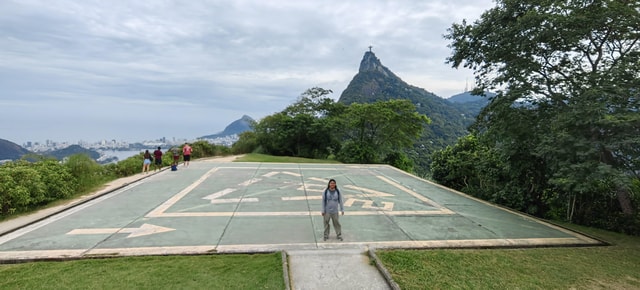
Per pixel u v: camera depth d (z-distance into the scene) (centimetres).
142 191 1202
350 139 3191
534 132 1018
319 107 3638
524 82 1002
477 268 577
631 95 732
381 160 2933
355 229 796
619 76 783
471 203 1138
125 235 717
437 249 678
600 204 967
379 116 2684
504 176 1234
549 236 789
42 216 848
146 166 1641
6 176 894
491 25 1105
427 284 505
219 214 904
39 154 1232
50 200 1004
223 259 591
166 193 1170
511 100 1035
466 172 1508
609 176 728
